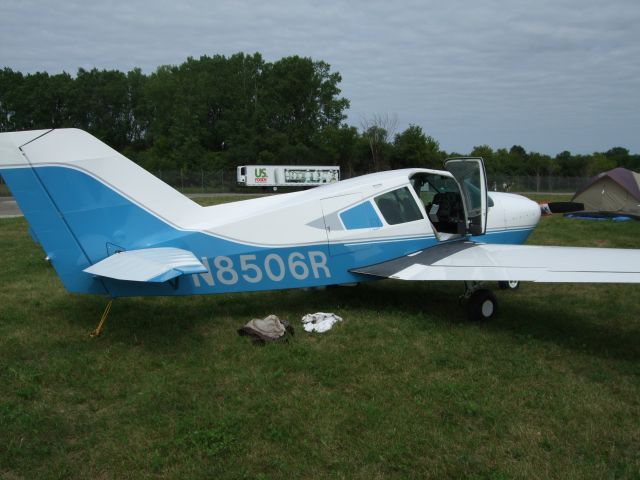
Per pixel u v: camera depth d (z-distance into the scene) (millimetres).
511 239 8062
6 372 4668
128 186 5523
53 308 6660
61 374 4574
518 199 8359
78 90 76812
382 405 4027
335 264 6387
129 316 6277
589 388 4359
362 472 3213
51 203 5246
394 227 6641
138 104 78438
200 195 39406
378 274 6387
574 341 5547
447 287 8039
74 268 5410
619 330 5984
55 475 3203
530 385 4406
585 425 3756
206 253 5770
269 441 3539
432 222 7461
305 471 3225
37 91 75375
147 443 3529
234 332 5676
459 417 3846
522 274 5676
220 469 3240
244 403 4047
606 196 19641
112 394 4242
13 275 8742
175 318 6219
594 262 5609
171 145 63375
